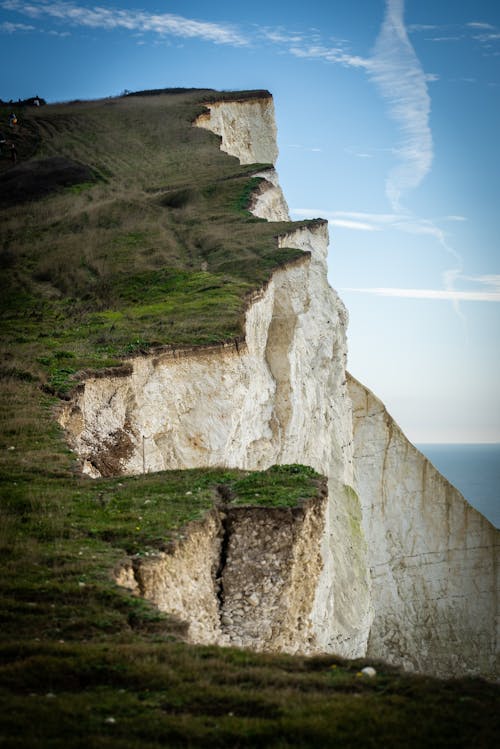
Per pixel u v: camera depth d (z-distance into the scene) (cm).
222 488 2452
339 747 1203
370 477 6438
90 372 3459
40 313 4753
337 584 4925
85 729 1213
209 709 1309
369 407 6506
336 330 5578
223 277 4894
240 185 6731
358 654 4919
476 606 6412
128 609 1688
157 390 3712
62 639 1558
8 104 9919
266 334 4722
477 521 6494
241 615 2106
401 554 6378
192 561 2030
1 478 2447
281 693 1366
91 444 3322
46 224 6412
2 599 1673
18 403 3091
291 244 5641
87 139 8388
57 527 2066
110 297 4944
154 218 6275
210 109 9019
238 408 3988
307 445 4891
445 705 1337
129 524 2097
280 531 2181
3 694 1317
